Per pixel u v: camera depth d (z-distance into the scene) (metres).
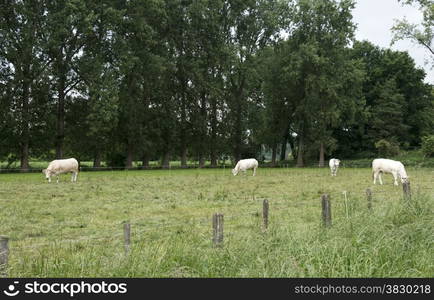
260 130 57.44
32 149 46.03
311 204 16.78
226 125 55.53
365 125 66.88
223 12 54.16
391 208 11.62
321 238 9.06
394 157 56.38
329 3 52.22
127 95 45.19
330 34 51.28
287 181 29.25
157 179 30.83
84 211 15.19
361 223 10.05
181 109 52.00
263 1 55.34
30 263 7.59
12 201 17.84
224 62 50.97
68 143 47.81
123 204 17.06
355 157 66.25
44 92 41.41
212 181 29.20
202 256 7.97
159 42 48.38
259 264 7.54
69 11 38.84
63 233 11.54
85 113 44.34
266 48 55.34
